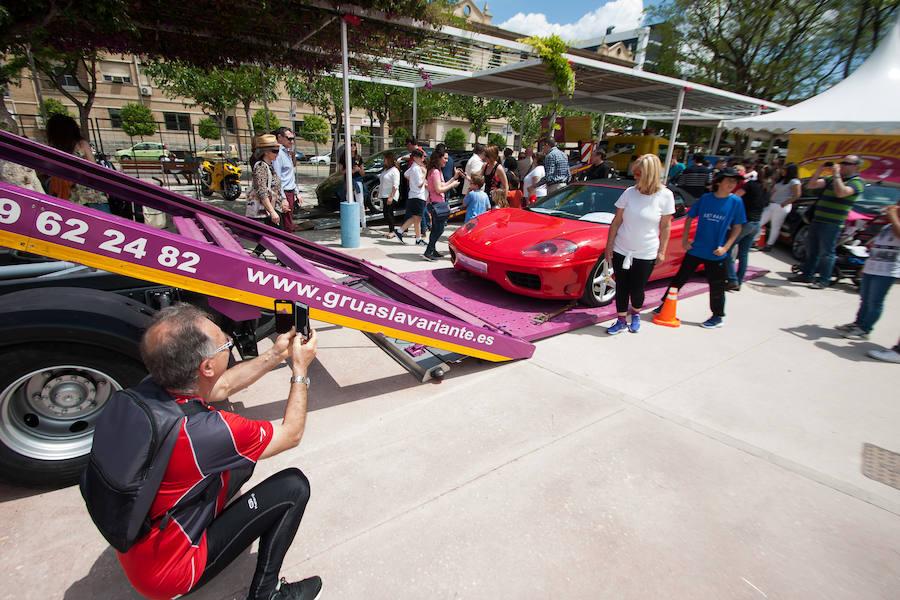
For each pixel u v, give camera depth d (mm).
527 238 4645
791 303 5617
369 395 3074
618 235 4074
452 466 2402
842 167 5938
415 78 11078
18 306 1848
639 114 16562
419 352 3336
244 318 2393
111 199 3357
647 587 1764
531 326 4172
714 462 2537
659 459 2537
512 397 3115
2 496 2088
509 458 2484
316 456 2439
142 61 8523
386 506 2115
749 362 3863
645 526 2068
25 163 2430
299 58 7914
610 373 3535
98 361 2018
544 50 6820
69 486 2160
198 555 1318
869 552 1986
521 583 1758
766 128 9031
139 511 1133
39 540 1853
